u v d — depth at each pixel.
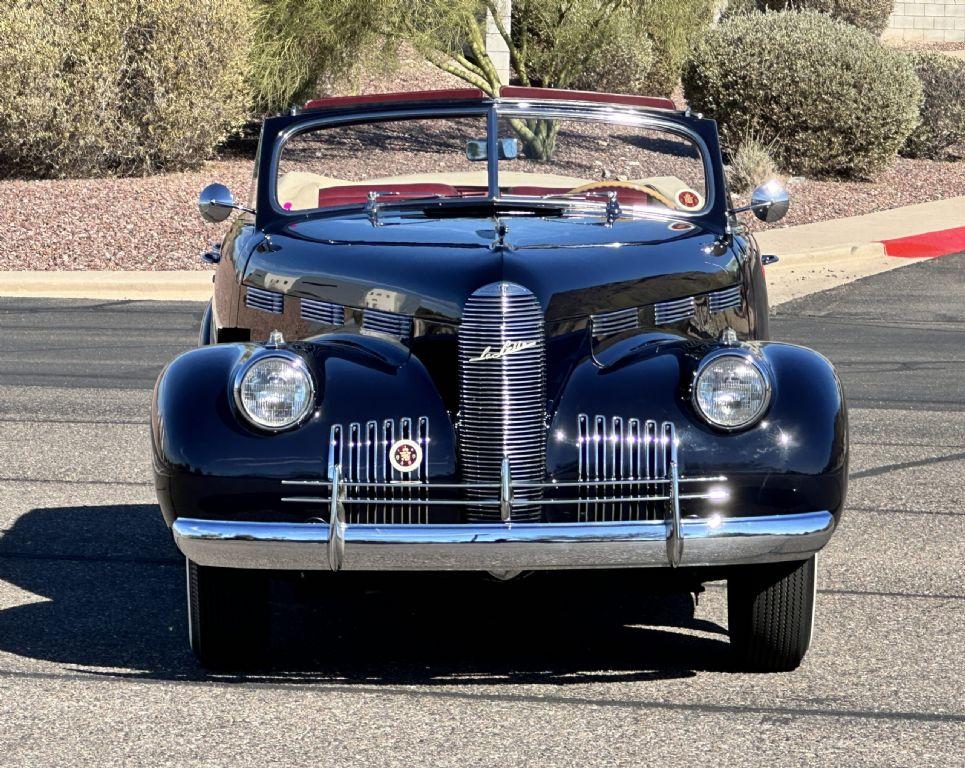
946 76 38.81
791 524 7.23
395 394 7.61
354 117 10.13
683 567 7.53
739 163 32.34
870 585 9.60
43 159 31.09
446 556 7.04
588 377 7.76
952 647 8.38
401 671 8.01
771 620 7.75
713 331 8.63
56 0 30.86
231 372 7.50
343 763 6.70
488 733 7.07
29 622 8.77
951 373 17.03
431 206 9.59
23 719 7.20
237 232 10.32
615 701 7.52
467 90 10.09
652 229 9.13
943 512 11.42
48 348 18.34
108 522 11.06
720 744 6.93
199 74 31.92
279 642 8.52
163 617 8.93
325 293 8.45
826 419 7.41
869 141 34.06
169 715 7.29
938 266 25.41
